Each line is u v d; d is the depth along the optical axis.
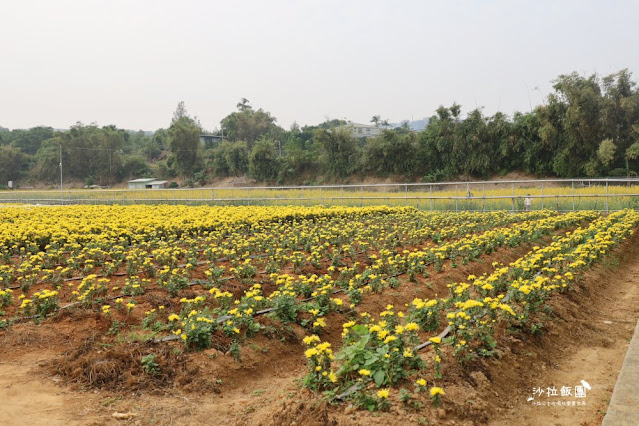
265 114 90.56
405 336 6.29
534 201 27.00
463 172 48.50
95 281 9.61
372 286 9.44
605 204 25.47
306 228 16.88
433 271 11.38
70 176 75.75
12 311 7.87
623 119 40.59
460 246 12.71
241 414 5.38
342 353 5.51
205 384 5.94
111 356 6.13
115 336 7.05
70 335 6.98
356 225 18.17
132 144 101.75
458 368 5.74
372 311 8.73
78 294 8.17
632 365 5.91
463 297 7.84
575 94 40.72
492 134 46.28
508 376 6.09
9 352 6.44
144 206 24.77
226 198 33.91
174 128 70.19
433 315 6.97
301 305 7.91
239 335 7.05
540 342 7.21
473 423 4.96
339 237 14.87
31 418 4.91
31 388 5.52
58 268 10.63
